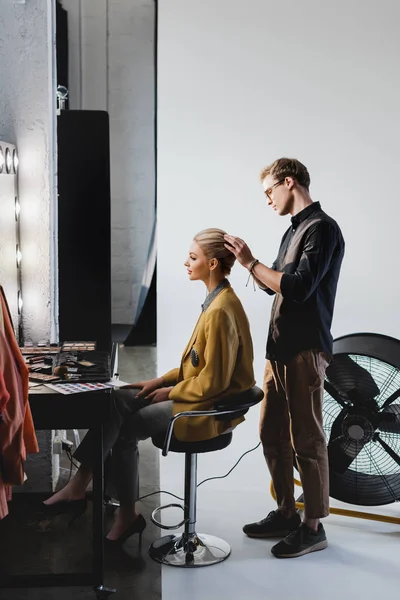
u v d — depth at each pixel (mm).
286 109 6117
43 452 3766
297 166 3289
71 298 4156
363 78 5973
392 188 6000
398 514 3732
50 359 3375
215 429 3078
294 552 3270
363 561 3252
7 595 2939
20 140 3684
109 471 3418
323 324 3252
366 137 6000
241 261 3164
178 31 6160
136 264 7887
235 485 4137
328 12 5977
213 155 6297
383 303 6043
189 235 6426
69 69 7691
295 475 4242
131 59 7688
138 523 3373
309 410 3268
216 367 3049
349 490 3598
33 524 3539
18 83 3650
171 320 6559
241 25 6082
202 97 6223
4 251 3404
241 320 3141
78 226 4125
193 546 3244
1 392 2598
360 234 6035
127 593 2949
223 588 3004
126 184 7820
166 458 4504
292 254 3244
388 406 3523
